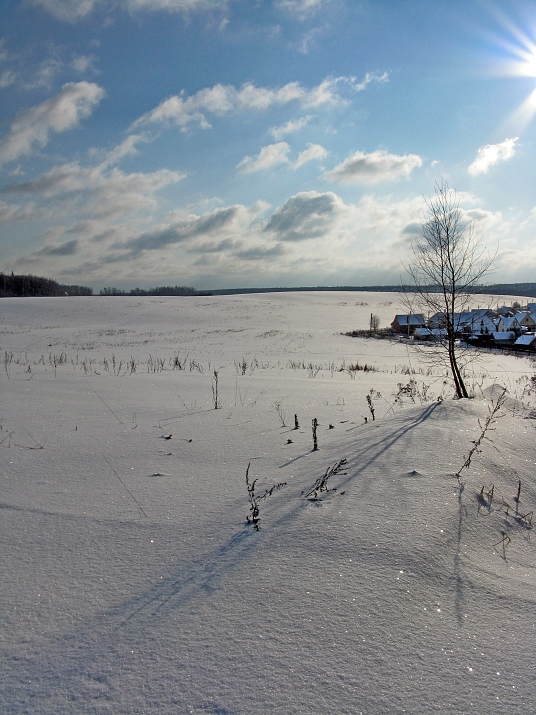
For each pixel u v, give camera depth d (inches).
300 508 119.2
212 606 83.7
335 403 270.7
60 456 162.6
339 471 143.2
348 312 2947.8
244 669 70.2
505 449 163.6
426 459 148.9
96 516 117.6
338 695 66.1
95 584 90.5
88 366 561.0
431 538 105.3
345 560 97.2
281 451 167.6
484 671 71.9
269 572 93.4
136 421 214.4
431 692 67.4
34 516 117.6
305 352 1337.4
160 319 2368.4
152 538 107.0
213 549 102.1
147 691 66.4
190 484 137.9
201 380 382.3
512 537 116.0
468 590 92.0
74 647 74.4
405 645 76.1
